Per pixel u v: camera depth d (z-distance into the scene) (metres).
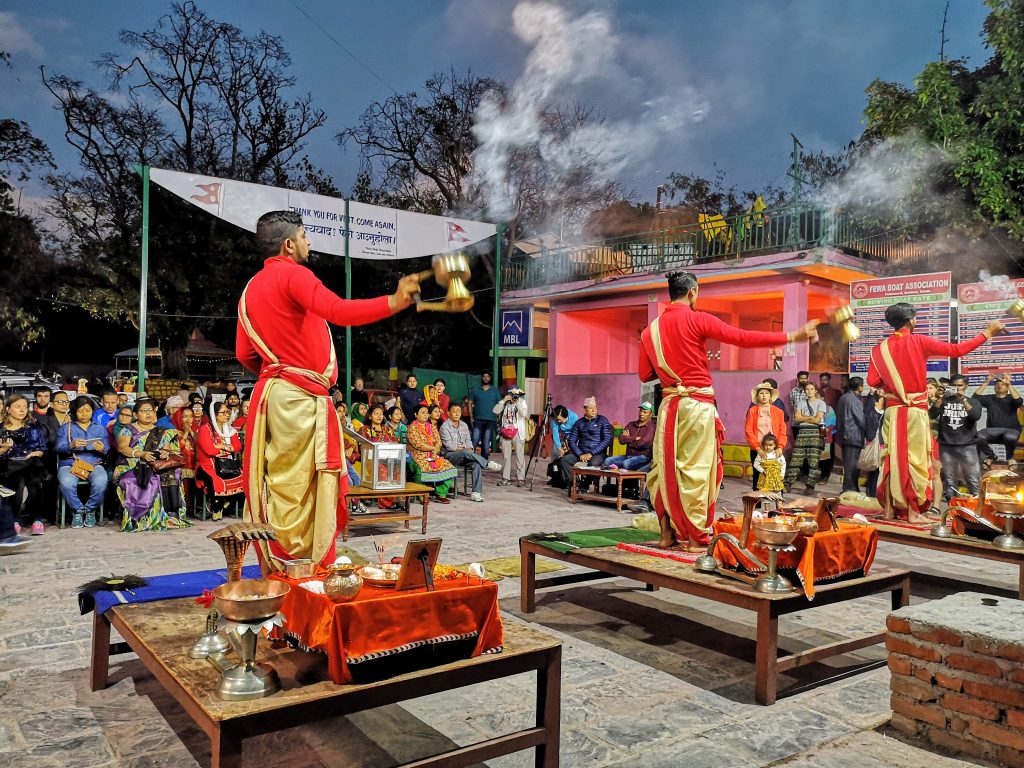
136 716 3.30
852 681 3.88
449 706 3.49
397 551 6.88
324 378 3.22
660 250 15.42
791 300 13.55
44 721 3.24
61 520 8.00
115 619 3.26
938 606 3.36
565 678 3.87
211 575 3.93
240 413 9.78
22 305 18.25
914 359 6.12
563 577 5.20
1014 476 5.45
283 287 3.07
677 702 3.57
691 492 4.46
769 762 2.96
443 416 12.05
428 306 2.62
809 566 3.67
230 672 2.35
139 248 19.08
